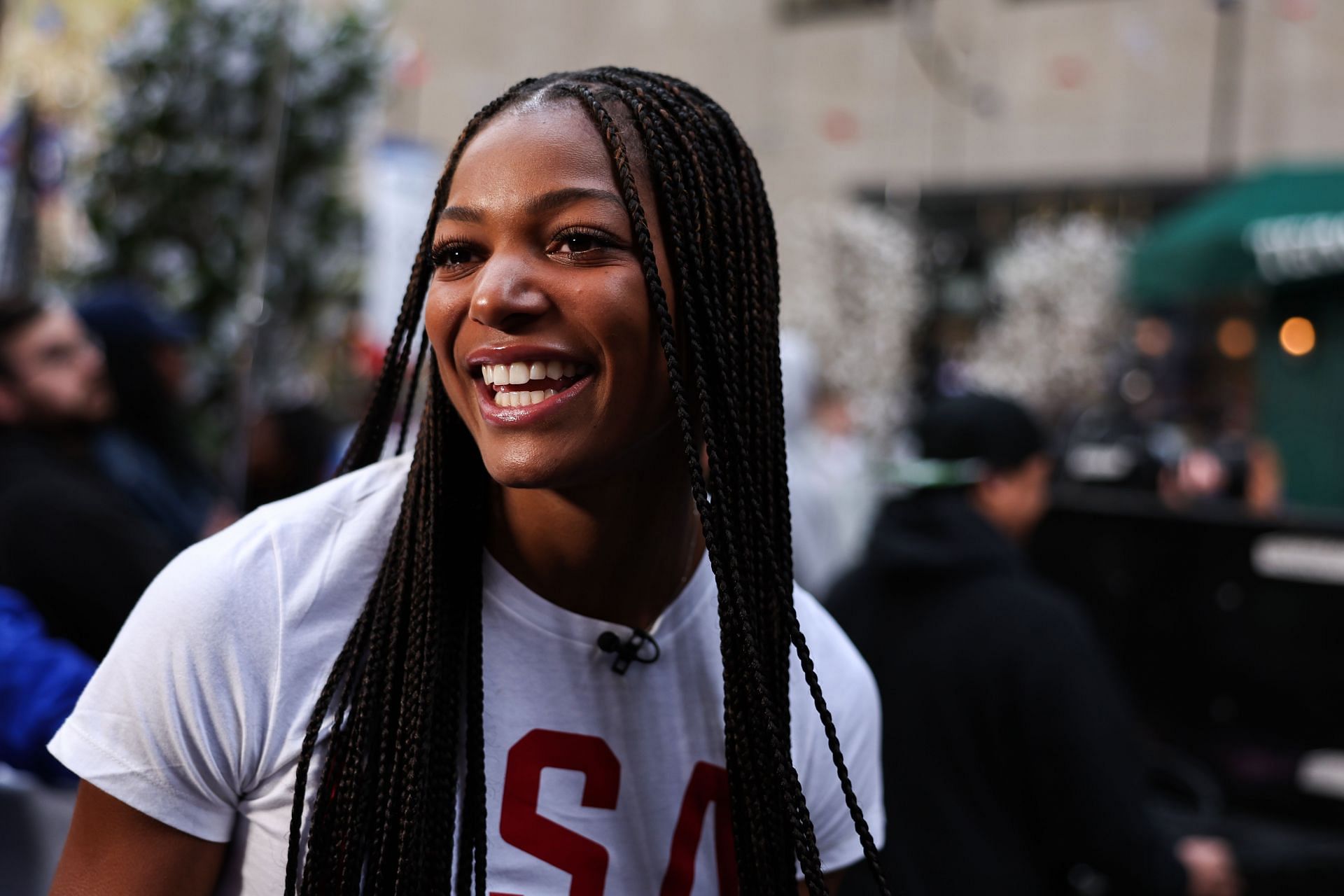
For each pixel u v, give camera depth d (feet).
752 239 3.22
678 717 3.36
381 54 11.04
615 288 2.83
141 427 8.90
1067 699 6.43
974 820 6.50
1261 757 8.98
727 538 3.06
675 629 3.37
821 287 18.30
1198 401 23.62
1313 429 16.76
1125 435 17.84
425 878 2.95
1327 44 26.03
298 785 2.91
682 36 30.30
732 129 3.27
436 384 3.18
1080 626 6.68
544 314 2.82
